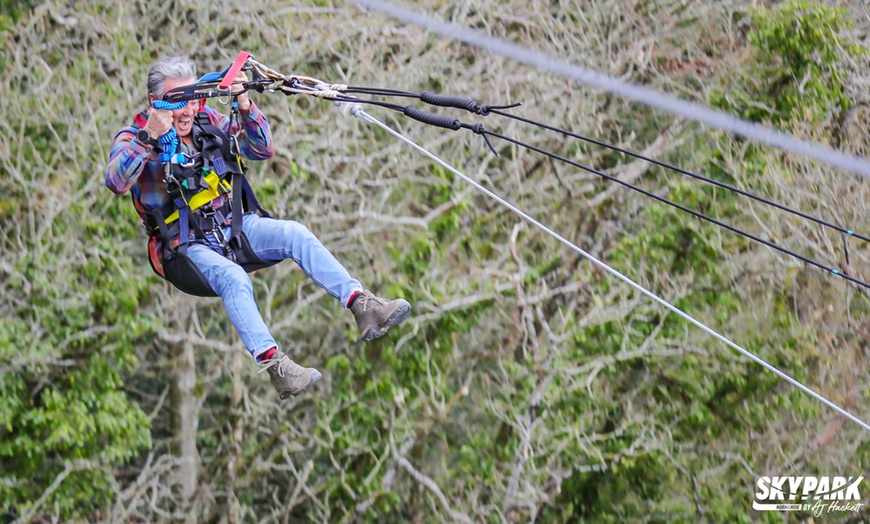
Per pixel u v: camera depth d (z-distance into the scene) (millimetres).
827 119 46688
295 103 43031
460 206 43500
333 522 48906
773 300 48094
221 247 17859
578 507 52469
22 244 41156
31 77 41906
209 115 18266
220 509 46250
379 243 44656
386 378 44844
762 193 46438
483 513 45250
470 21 44906
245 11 43281
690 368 47844
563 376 44938
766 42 47156
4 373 41562
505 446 47344
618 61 46188
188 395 45094
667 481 49469
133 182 17141
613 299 47844
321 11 42656
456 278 44969
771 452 48500
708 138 47938
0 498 42938
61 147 41188
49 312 41438
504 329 46656
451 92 44188
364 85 43094
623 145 46375
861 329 47875
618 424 48750
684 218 46906
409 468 43562
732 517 48562
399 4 44125
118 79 41969
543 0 45906
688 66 47969
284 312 44719
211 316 44875
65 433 41344
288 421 45500
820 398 20344
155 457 49156
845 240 46312
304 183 43469
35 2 43531
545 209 45969
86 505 43938
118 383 43094
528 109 45312
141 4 43375
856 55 47469
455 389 47500
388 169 44594
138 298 43500
